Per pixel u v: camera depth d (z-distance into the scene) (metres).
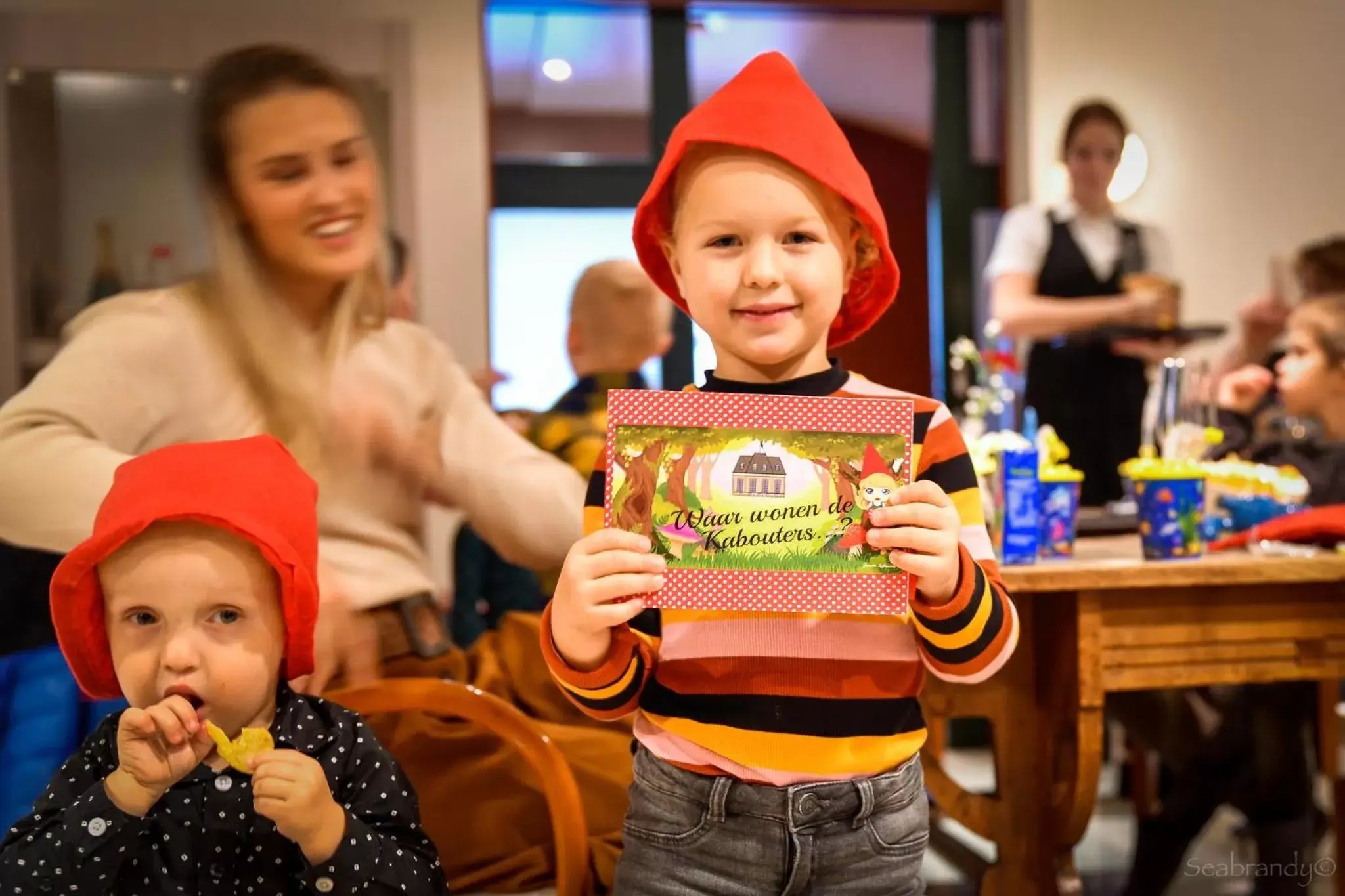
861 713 0.98
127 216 2.06
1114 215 2.89
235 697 0.97
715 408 0.94
